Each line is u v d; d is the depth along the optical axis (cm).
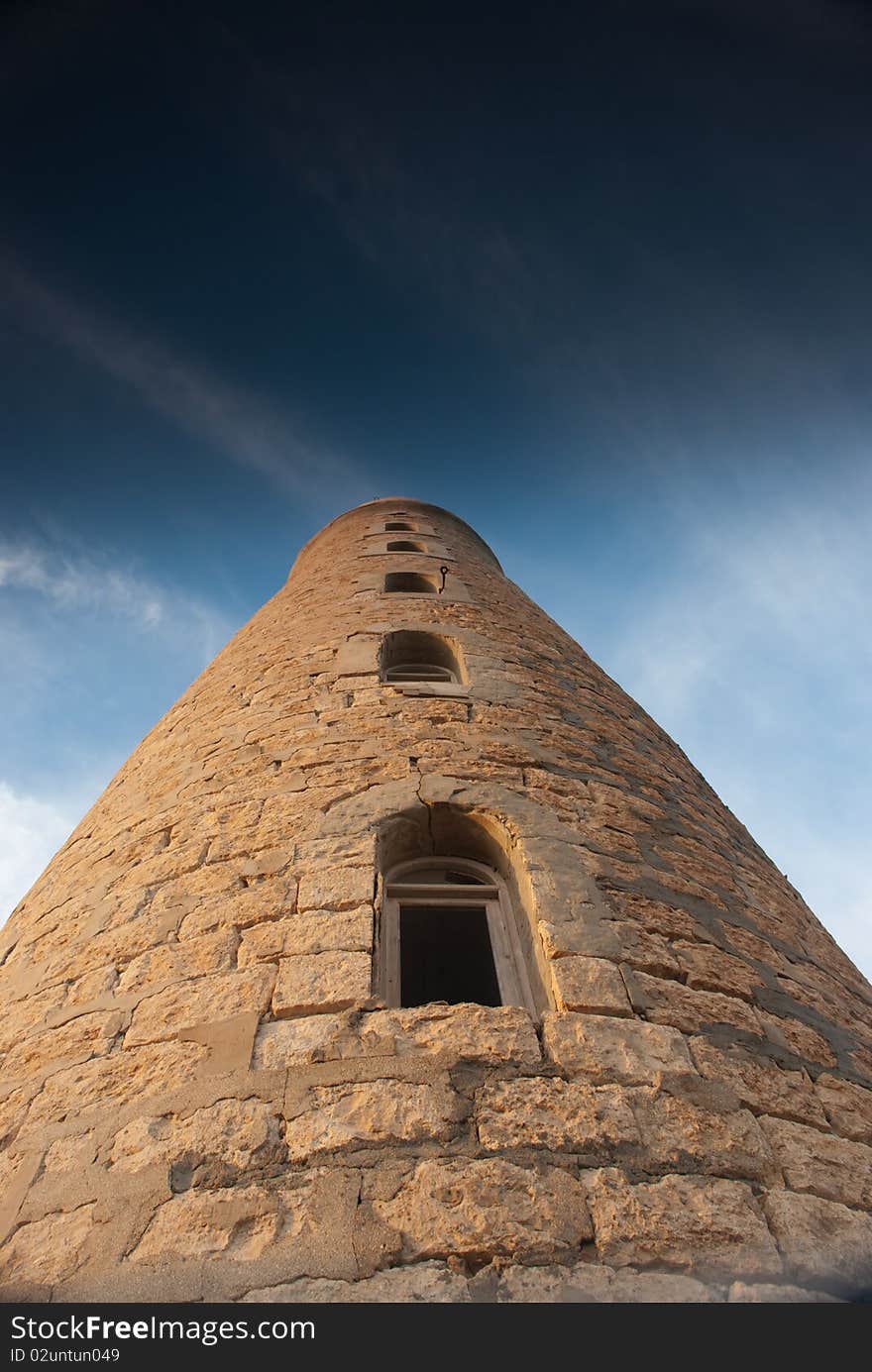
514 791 562
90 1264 289
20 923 622
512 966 451
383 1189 300
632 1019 388
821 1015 472
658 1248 287
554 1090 342
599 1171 312
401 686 719
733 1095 364
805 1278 288
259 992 395
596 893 475
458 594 1064
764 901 591
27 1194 331
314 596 1072
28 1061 418
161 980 425
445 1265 276
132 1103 356
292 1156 315
